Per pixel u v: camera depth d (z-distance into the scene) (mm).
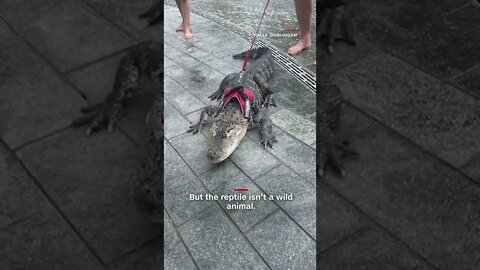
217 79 2984
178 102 2834
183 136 2684
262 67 3047
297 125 2738
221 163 2564
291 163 2557
